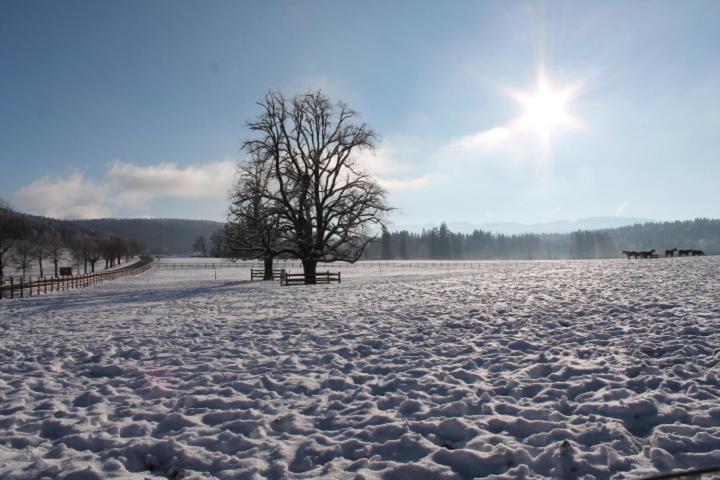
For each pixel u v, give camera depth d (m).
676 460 4.33
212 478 4.35
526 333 10.22
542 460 4.42
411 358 8.55
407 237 189.38
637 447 4.66
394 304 16.47
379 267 76.75
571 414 5.60
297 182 33.22
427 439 5.05
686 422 5.15
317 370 8.02
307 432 5.38
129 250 149.12
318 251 34.06
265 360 8.80
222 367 8.36
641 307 12.42
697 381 6.32
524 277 27.72
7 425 5.77
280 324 13.02
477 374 7.27
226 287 33.66
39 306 22.27
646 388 6.23
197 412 6.12
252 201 34.47
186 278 55.50
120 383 7.56
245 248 35.28
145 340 11.21
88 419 5.85
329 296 21.08
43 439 5.36
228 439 5.17
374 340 10.16
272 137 33.38
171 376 7.86
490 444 4.81
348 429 5.39
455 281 27.20
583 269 33.31
